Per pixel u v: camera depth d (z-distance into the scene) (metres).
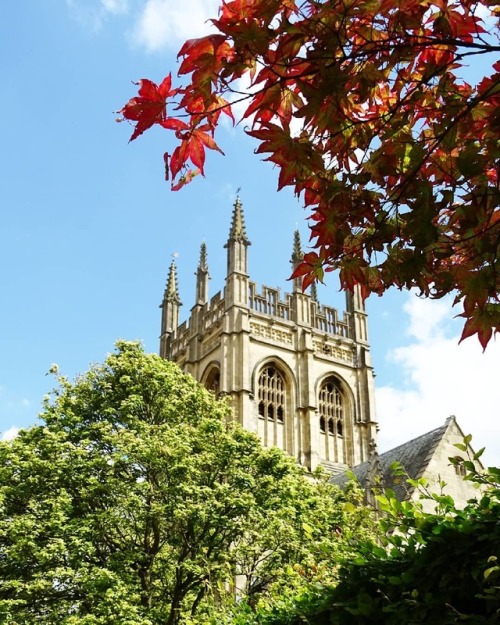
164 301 93.50
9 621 26.78
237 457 33.69
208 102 5.39
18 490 30.86
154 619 29.61
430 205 5.43
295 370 77.19
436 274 6.28
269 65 5.22
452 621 7.05
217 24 4.96
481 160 5.29
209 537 31.88
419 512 8.34
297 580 14.93
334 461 76.75
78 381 36.12
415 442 47.94
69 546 28.81
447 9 5.29
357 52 5.30
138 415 35.62
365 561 8.47
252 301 78.44
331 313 84.19
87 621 26.22
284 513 31.47
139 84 5.36
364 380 81.69
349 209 6.04
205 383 77.50
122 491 30.75
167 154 5.94
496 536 7.08
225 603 15.22
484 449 8.37
